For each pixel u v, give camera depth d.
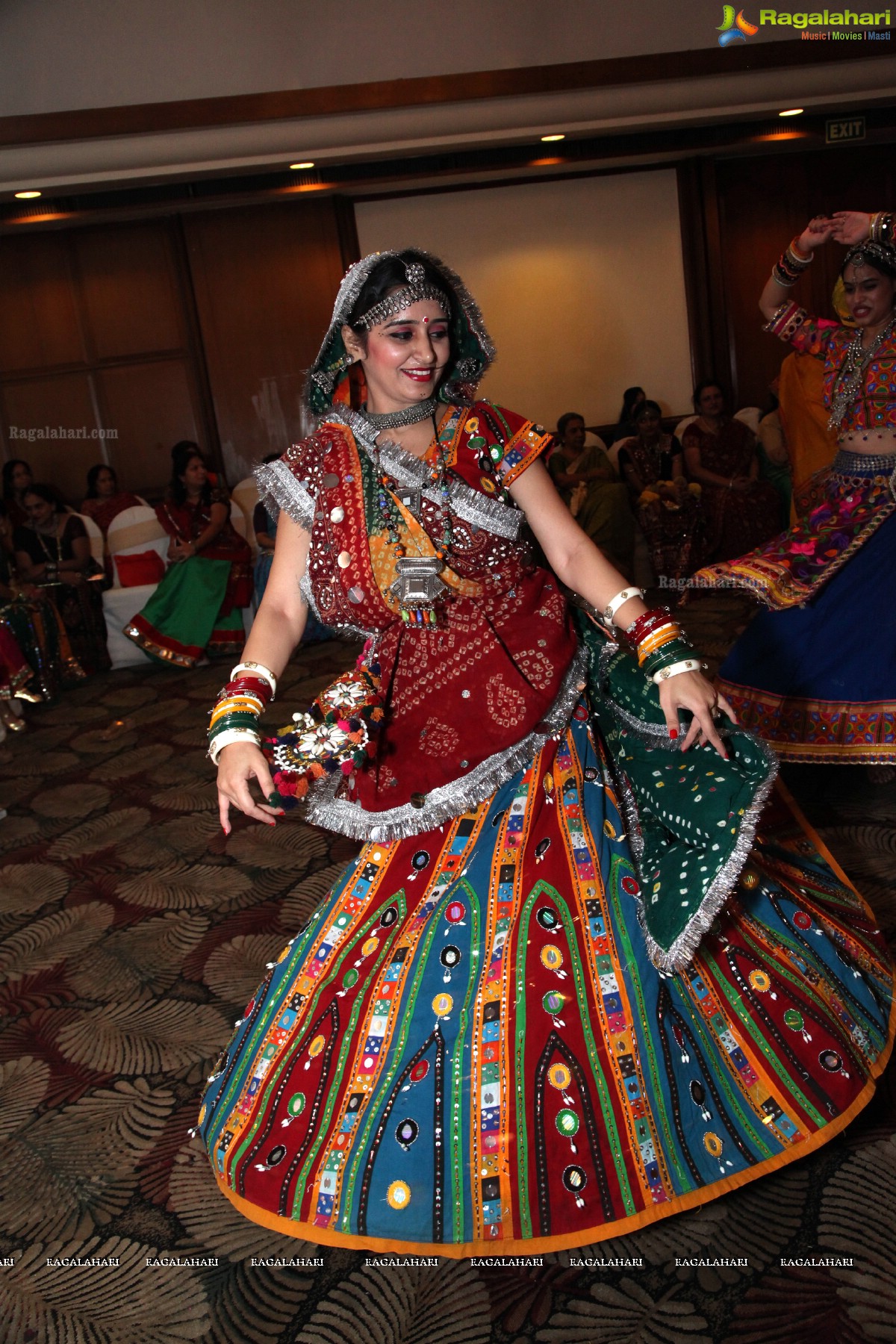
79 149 6.46
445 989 1.61
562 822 1.71
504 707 1.71
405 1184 1.51
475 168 7.77
